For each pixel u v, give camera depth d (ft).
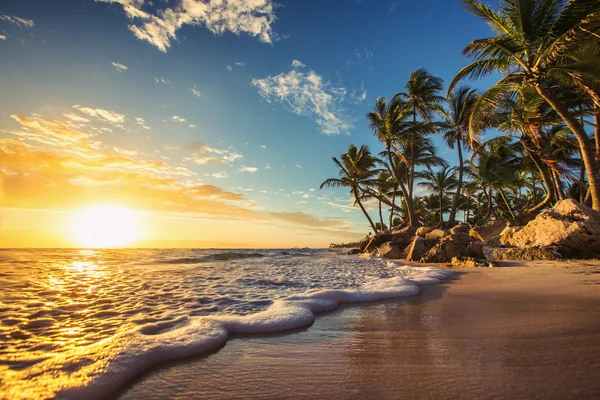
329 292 14.47
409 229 64.28
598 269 23.63
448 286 17.92
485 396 4.92
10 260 35.88
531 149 57.00
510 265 30.07
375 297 14.52
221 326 9.23
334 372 6.17
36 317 10.78
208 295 15.43
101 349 7.06
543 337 7.74
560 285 16.22
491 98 42.78
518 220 63.16
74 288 17.10
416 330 9.02
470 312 11.03
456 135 74.54
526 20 36.24
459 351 7.04
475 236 59.41
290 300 13.08
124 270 28.07
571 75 36.22
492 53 40.32
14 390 5.22
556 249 34.45
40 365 6.25
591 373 5.59
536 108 49.29
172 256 52.03
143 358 6.70
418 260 43.52
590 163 37.09
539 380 5.38
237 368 6.49
